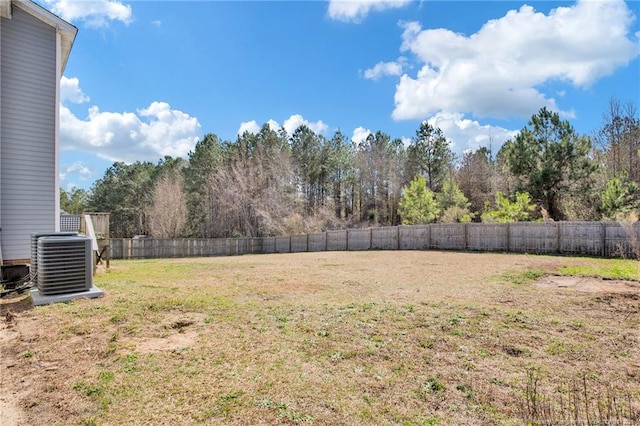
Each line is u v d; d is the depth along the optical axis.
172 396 2.56
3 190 7.17
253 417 2.29
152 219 32.38
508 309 4.80
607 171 16.47
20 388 2.72
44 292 5.24
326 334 3.87
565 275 7.48
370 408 2.38
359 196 36.16
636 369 2.93
